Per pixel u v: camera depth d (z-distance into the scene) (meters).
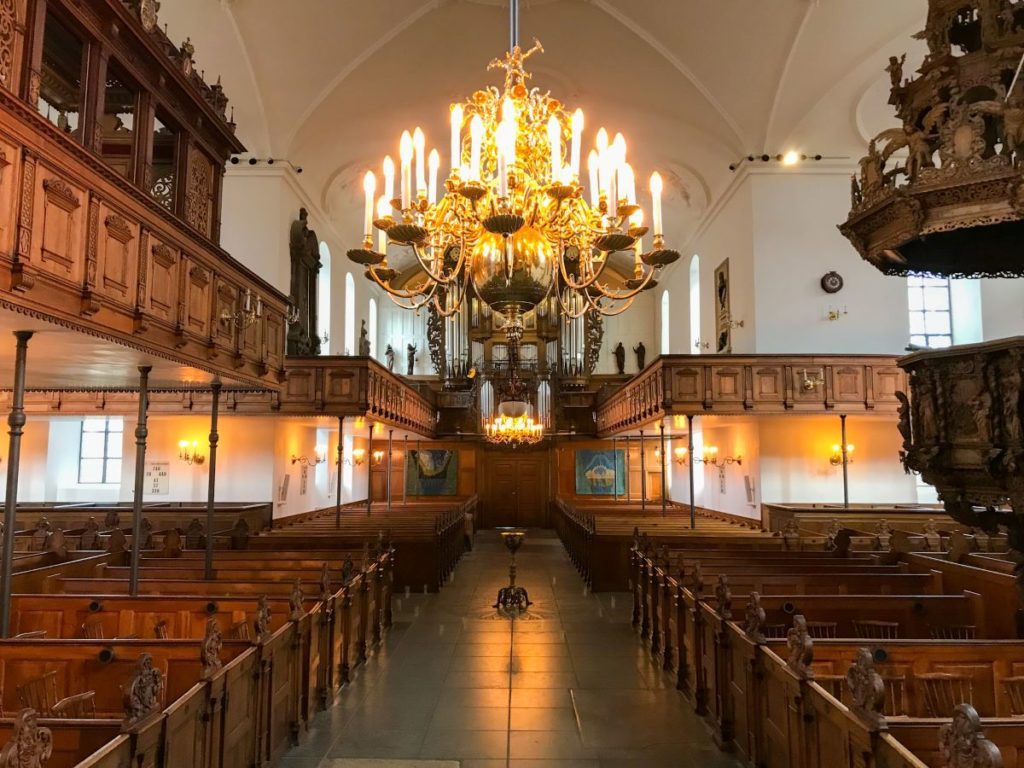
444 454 27.75
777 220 16.36
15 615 6.89
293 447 17.34
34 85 4.62
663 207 21.47
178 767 4.20
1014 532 4.93
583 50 15.90
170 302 6.21
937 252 6.59
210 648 4.78
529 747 6.36
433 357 28.55
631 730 6.77
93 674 5.20
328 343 19.66
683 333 22.78
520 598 12.45
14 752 2.76
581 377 27.38
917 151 5.28
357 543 11.92
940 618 7.35
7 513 5.59
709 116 16.44
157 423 16.23
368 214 7.67
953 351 4.91
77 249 4.84
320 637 7.36
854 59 14.48
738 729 6.14
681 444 23.88
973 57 5.11
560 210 7.50
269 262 15.65
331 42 14.62
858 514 14.35
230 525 14.09
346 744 6.41
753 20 14.02
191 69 6.95
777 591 8.27
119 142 7.26
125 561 10.05
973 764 2.80
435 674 8.54
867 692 3.83
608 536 13.91
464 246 8.15
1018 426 4.56
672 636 8.61
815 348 16.05
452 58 16.14
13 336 5.32
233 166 15.84
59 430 19.00
